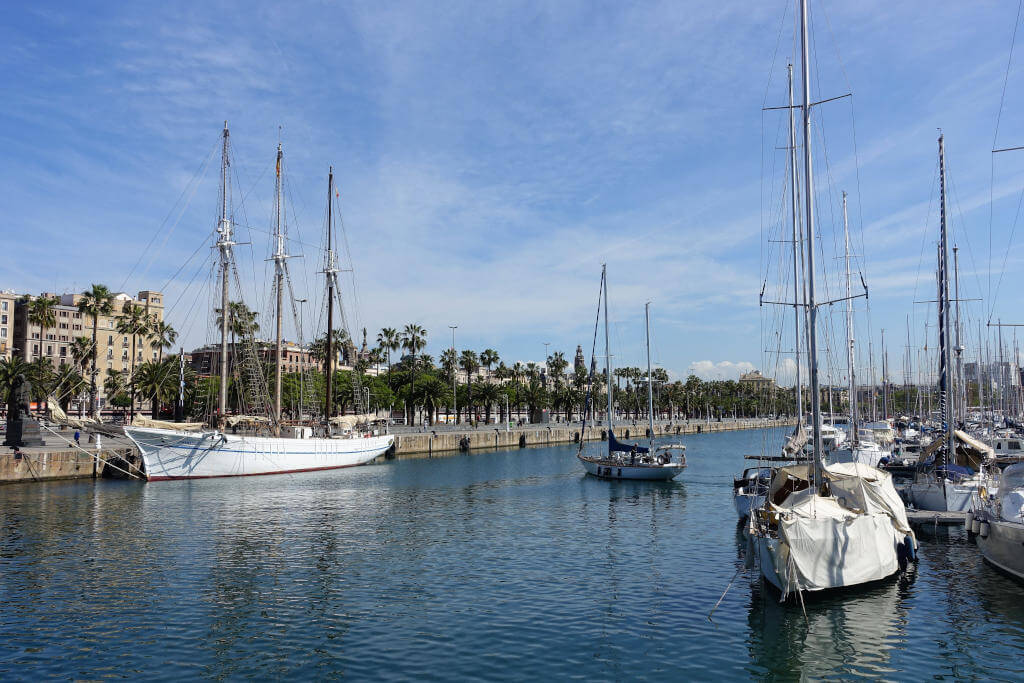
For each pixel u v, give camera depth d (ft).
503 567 95.30
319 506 153.48
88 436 241.55
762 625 70.03
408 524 130.21
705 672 58.70
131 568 94.38
